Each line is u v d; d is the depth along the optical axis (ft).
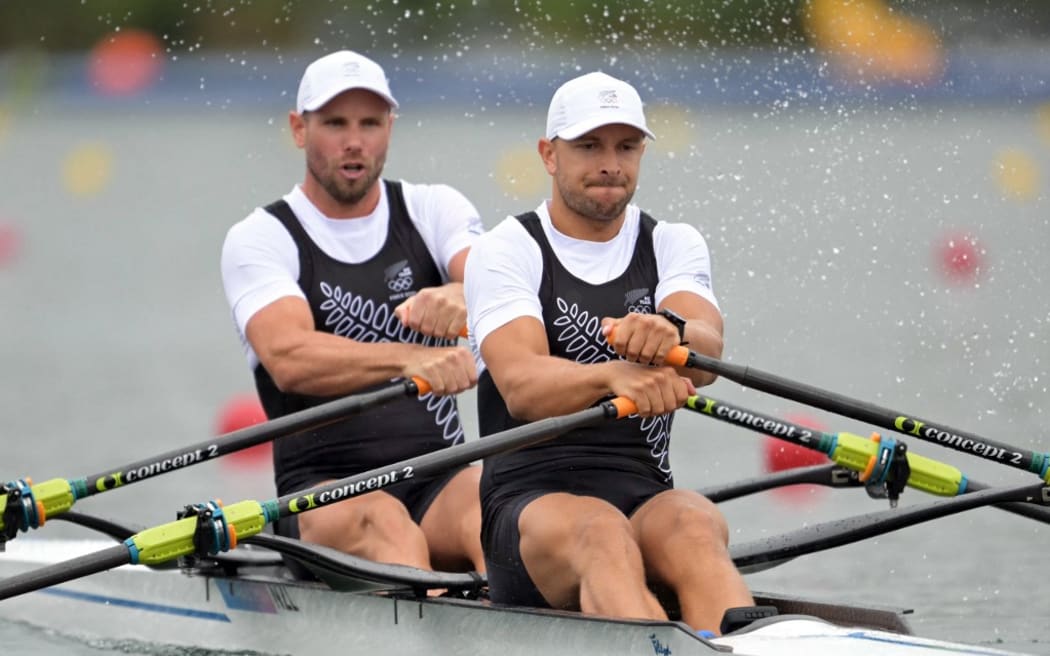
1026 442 152.56
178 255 382.42
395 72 629.51
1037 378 182.91
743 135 256.32
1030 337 190.80
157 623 102.99
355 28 320.09
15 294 328.70
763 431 88.94
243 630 96.73
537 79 568.00
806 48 171.01
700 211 169.27
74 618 109.50
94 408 200.23
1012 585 110.01
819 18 170.60
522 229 84.38
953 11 212.43
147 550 83.76
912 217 163.02
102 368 236.02
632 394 78.02
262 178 510.17
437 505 98.27
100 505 147.54
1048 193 316.81
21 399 208.85
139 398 207.82
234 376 225.35
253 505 85.10
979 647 71.31
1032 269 234.58
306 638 91.97
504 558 82.89
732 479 148.87
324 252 102.27
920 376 191.72
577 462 84.17
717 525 79.61
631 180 82.74
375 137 100.78
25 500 92.43
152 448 171.32
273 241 101.19
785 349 208.33
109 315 296.51
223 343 258.98
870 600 107.04
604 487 84.02
